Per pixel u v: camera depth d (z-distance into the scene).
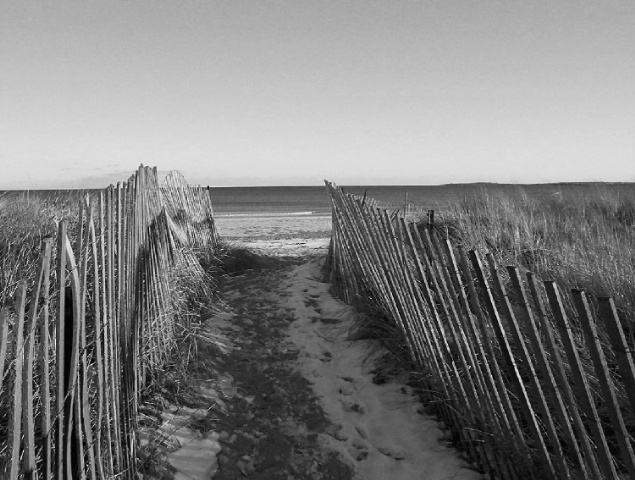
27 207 5.45
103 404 2.47
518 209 7.84
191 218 8.16
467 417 3.07
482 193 8.74
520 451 2.56
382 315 4.88
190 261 6.47
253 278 8.16
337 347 5.07
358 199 5.29
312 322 5.79
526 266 5.11
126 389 3.00
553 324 3.65
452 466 3.07
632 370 1.74
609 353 3.29
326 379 4.42
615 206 7.77
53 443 2.01
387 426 3.61
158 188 5.47
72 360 2.04
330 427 3.68
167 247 5.23
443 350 3.31
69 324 2.12
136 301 3.52
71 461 2.13
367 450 3.38
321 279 7.77
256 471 3.22
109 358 2.61
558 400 2.16
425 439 3.38
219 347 5.03
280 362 4.83
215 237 9.68
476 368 2.80
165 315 4.45
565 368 3.10
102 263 2.53
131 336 3.24
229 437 3.54
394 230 3.84
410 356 4.07
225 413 3.85
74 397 2.10
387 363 4.39
